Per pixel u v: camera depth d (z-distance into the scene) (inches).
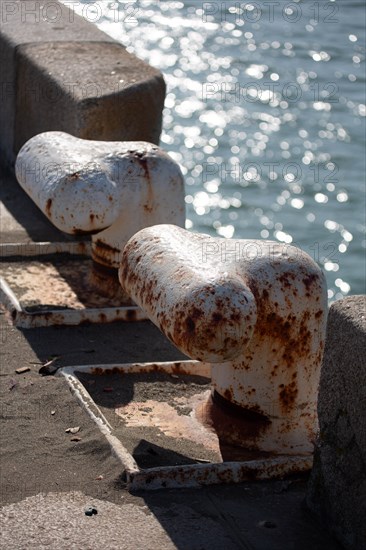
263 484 199.9
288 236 762.8
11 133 383.9
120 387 235.5
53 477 198.5
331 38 1221.1
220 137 941.8
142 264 208.8
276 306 205.8
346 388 179.2
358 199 813.9
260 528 184.9
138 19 1310.3
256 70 1125.7
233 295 191.8
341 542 180.2
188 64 1155.9
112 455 203.3
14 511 186.9
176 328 193.8
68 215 258.4
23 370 241.4
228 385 217.8
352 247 742.5
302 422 216.4
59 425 217.0
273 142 930.7
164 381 239.1
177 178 275.7
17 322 265.9
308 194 824.3
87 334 265.1
